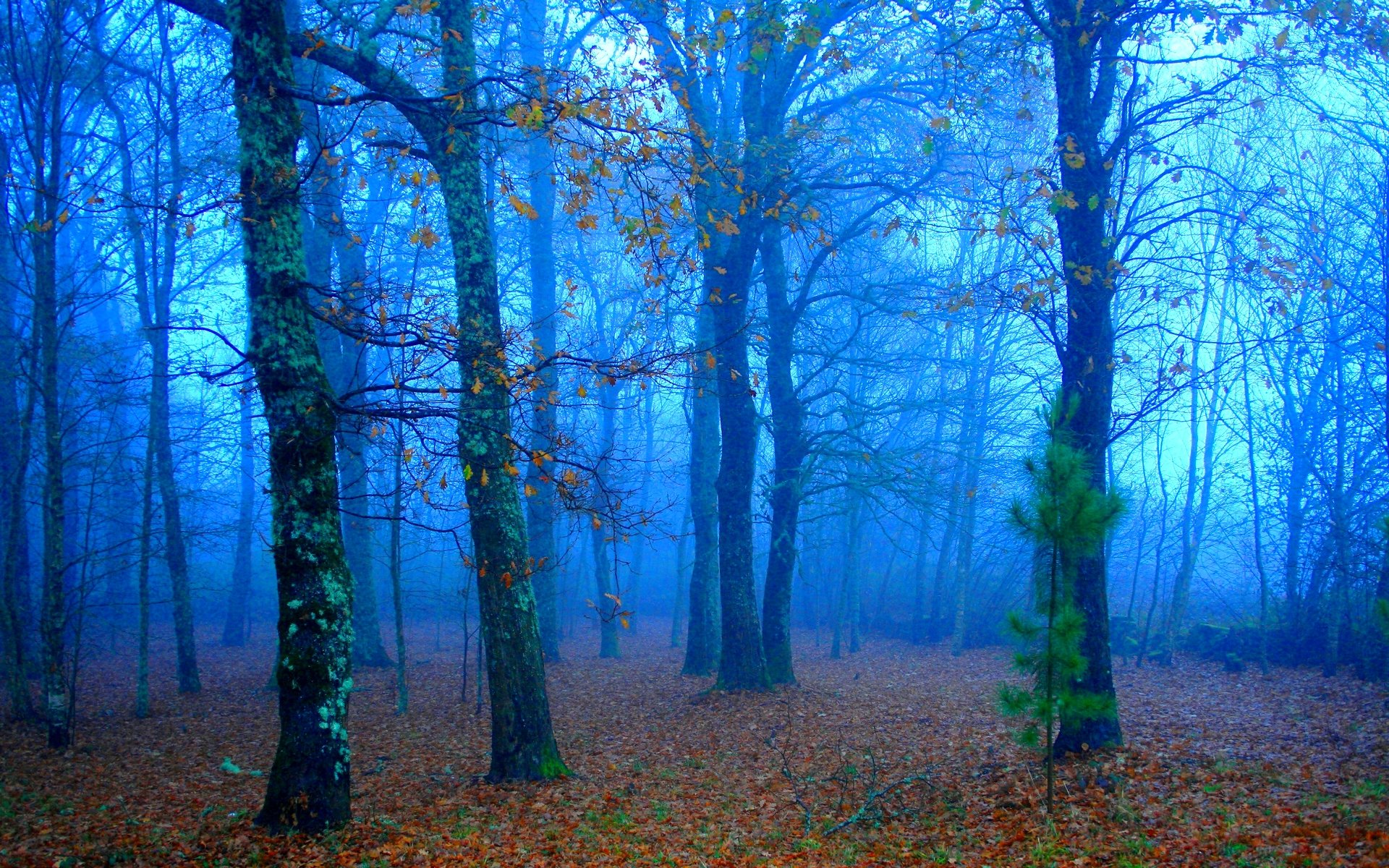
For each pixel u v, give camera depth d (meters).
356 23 9.58
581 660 22.53
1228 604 22.52
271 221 7.32
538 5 20.33
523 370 7.70
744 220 14.88
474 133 9.45
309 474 7.33
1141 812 7.61
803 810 8.74
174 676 20.05
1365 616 17.11
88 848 7.55
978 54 13.02
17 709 13.75
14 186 12.45
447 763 11.63
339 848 7.05
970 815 8.07
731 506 16.03
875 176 15.59
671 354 8.19
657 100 8.70
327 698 7.38
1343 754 9.34
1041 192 9.96
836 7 13.93
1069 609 7.50
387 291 8.64
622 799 9.30
